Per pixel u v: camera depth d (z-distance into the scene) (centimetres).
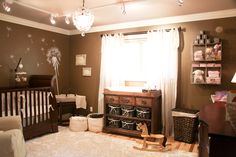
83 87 540
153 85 425
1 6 350
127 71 479
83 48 537
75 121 434
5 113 334
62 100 477
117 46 471
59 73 537
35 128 382
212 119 166
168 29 414
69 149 334
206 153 160
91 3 330
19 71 438
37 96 388
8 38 417
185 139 372
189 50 405
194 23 399
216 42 370
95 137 397
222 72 376
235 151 125
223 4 335
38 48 479
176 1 320
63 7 353
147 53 440
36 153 315
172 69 412
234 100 143
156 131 394
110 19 436
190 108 406
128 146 351
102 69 490
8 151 209
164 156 311
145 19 436
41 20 450
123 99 408
